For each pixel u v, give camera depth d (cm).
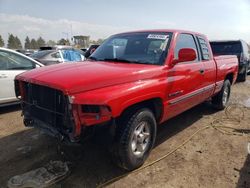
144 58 419
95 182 337
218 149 438
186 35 481
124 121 339
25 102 370
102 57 457
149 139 383
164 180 345
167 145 450
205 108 682
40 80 325
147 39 450
